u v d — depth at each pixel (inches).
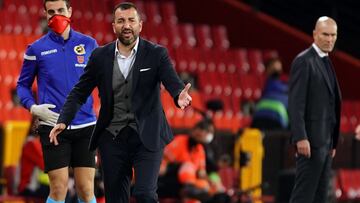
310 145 962.7
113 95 767.7
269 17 2005.4
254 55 1888.5
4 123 1326.3
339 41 2080.5
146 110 766.5
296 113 956.0
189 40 1887.3
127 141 768.9
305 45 1963.6
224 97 1739.7
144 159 762.2
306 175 961.5
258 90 1820.9
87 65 778.2
